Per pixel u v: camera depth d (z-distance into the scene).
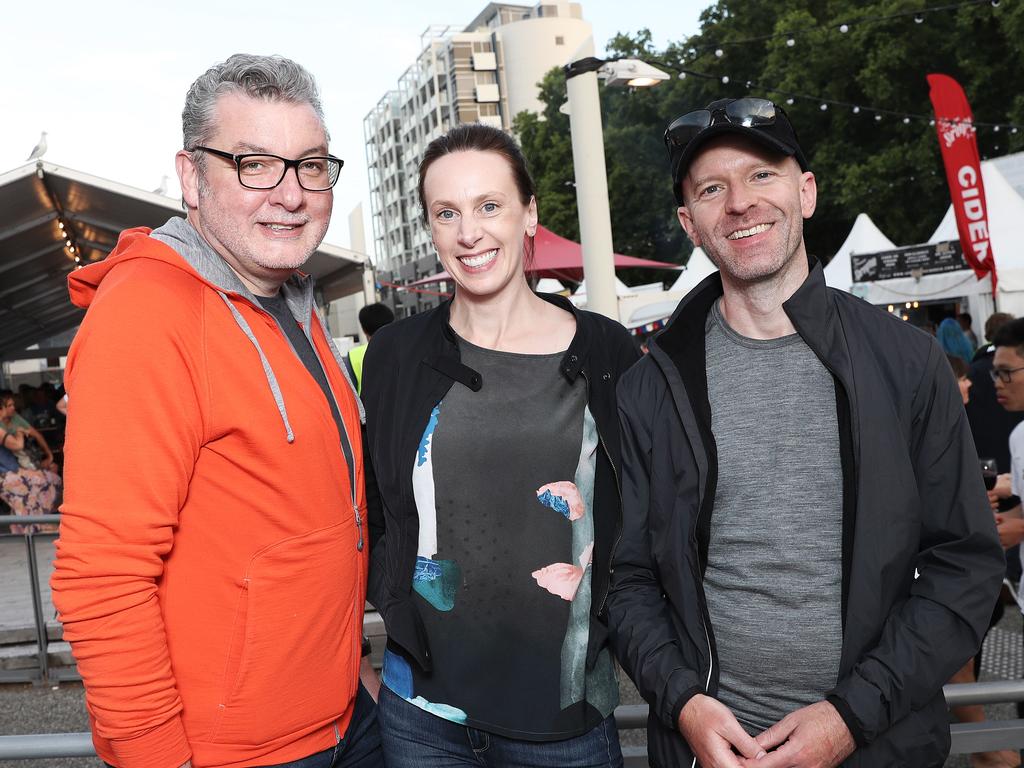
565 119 30.05
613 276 6.08
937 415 1.47
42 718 4.27
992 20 18.75
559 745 1.65
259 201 1.52
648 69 6.23
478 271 1.75
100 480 1.29
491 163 1.75
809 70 20.77
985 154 20.02
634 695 4.10
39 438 7.59
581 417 1.71
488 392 1.71
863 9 20.22
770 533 1.52
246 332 1.49
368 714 1.81
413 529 1.70
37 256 10.86
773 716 1.54
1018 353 2.92
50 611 5.12
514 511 1.66
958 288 9.89
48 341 20.88
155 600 1.36
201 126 1.54
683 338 1.66
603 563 1.69
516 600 1.65
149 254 1.44
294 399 1.51
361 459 1.72
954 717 3.19
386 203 105.88
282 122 1.54
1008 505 2.85
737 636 1.55
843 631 1.46
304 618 1.50
